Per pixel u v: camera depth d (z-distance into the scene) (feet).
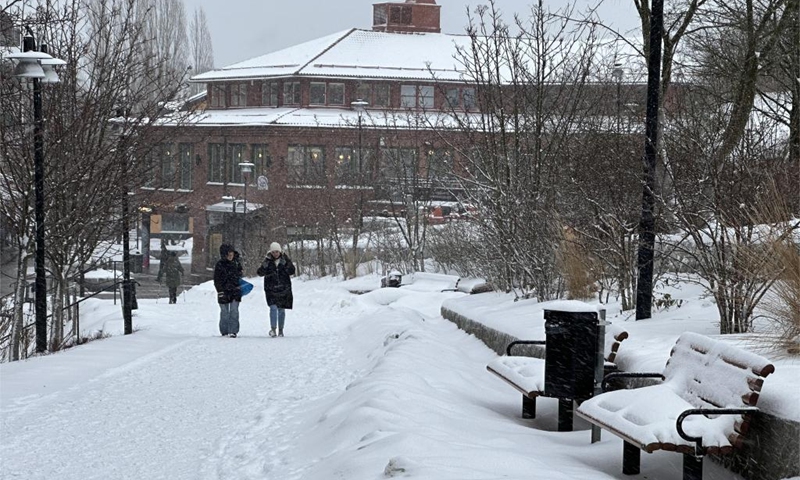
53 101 60.08
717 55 62.39
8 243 70.85
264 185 173.99
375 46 232.32
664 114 44.88
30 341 66.90
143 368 47.29
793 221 29.63
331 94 223.51
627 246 42.98
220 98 239.91
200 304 110.01
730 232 32.48
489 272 61.41
